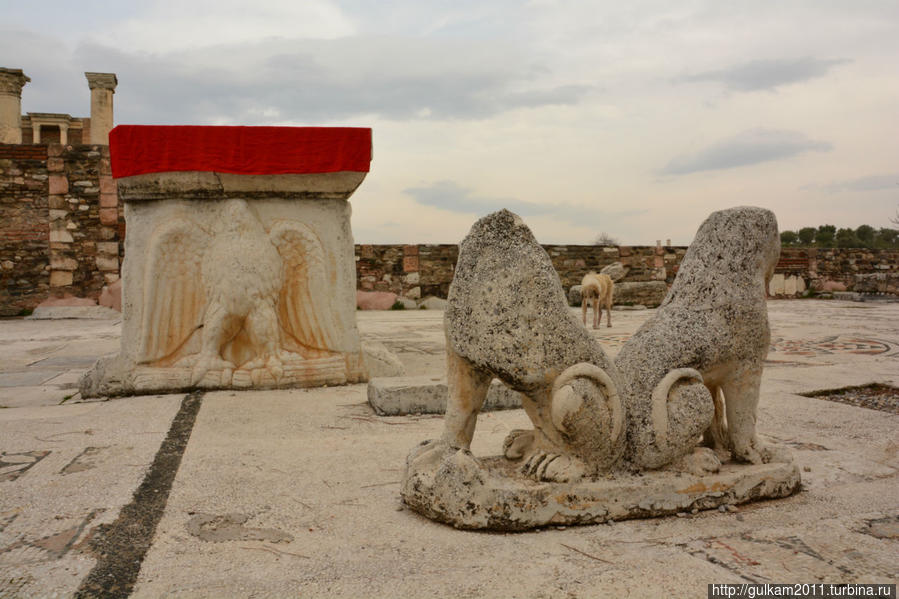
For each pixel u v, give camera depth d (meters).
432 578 2.26
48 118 30.12
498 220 2.86
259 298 5.88
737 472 3.06
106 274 15.93
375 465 3.64
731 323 3.14
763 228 3.24
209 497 3.09
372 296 19.05
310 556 2.45
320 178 6.03
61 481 3.28
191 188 5.78
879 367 7.20
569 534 2.66
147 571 2.31
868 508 2.99
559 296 2.83
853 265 26.33
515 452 3.12
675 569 2.33
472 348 2.81
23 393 6.04
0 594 2.11
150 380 5.75
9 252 15.51
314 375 6.07
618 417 2.82
